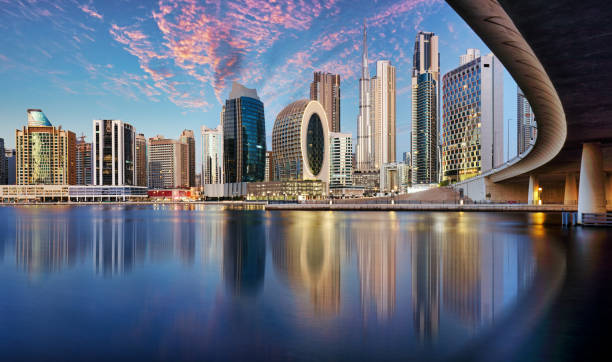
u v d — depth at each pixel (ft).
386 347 28.30
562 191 341.00
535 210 254.27
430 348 28.04
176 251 84.79
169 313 37.58
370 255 73.87
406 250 80.23
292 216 245.65
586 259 67.10
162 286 49.62
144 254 80.59
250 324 33.83
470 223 162.50
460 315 35.78
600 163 140.67
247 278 53.78
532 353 27.12
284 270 59.67
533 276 52.95
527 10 44.78
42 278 56.18
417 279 51.70
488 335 30.58
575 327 32.27
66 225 185.98
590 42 53.52
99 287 49.60
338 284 49.21
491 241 95.20
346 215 242.58
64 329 33.30
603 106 89.45
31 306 40.70
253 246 91.20
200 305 40.14
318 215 250.16
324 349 28.07
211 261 70.18
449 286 47.39
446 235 110.83
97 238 117.70
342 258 70.59
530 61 71.31
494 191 343.05
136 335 31.48
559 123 124.57
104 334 31.91
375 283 49.49
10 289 48.83
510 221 173.88
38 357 27.32
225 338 30.55
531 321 33.83
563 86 74.38
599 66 63.05
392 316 35.63
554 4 43.29
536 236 106.52
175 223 193.26
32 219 245.65
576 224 149.69
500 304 39.22
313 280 51.93
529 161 231.71
